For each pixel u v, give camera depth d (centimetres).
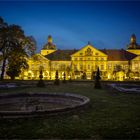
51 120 1150
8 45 4975
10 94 2108
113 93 2788
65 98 2123
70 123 1089
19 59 5059
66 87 3806
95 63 8256
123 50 8856
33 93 2264
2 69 5116
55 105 1977
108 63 8350
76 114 1324
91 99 2111
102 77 8112
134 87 3728
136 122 1111
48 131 938
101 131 930
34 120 1143
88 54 8288
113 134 884
